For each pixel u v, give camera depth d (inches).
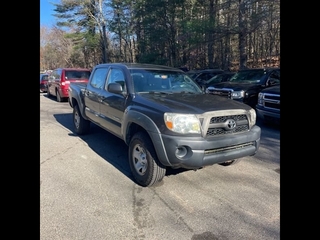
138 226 101.7
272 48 999.0
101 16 1208.2
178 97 147.1
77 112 242.1
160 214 110.0
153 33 899.4
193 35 684.1
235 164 167.9
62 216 107.3
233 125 128.3
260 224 103.4
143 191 130.6
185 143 115.7
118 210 112.8
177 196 125.8
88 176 148.7
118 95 163.2
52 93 553.6
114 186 136.0
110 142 220.7
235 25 615.2
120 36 1263.5
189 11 831.1
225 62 991.0
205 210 113.5
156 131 121.6
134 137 138.1
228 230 99.8
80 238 94.0
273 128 274.5
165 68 187.6
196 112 121.0
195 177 147.8
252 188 134.3
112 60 1387.8
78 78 490.3
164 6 842.2
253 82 342.6
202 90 183.0
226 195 127.1
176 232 98.3
